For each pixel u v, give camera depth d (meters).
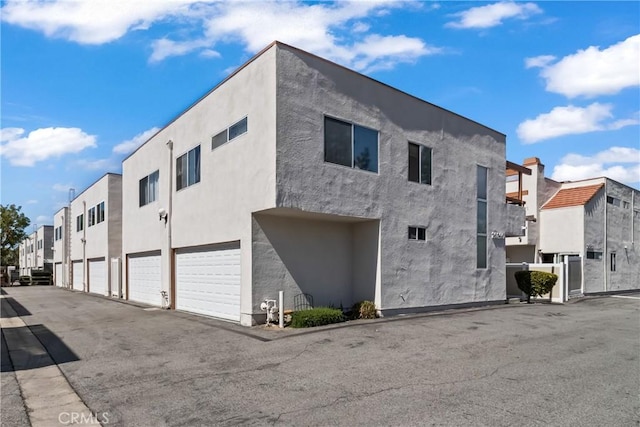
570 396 5.95
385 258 13.27
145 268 18.95
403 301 13.72
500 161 18.48
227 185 12.70
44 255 50.75
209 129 13.82
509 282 21.28
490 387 6.32
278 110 10.80
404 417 5.19
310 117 11.47
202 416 5.32
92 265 27.72
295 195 10.98
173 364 7.75
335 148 12.06
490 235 17.58
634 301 21.02
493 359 8.00
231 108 12.67
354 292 13.84
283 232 12.18
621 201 28.28
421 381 6.61
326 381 6.62
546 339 10.02
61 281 37.38
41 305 18.89
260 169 11.22
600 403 5.68
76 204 32.00
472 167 16.97
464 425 4.95
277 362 7.75
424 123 15.01
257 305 11.46
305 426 4.97
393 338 9.77
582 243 24.38
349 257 13.87
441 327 11.30
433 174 15.23
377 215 13.08
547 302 19.98
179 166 15.87
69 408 5.70
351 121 12.52
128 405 5.76
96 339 10.21
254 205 11.39
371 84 13.23
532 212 26.03
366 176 12.83
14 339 10.52
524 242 25.33
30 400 6.03
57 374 7.33
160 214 16.72
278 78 10.89
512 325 11.96
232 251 12.60
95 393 6.28
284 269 12.12
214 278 13.47
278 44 10.96
